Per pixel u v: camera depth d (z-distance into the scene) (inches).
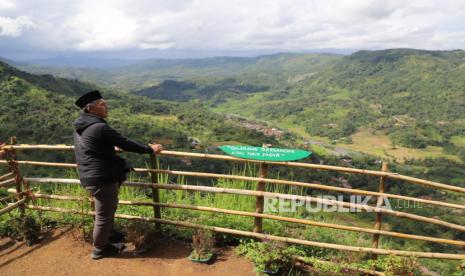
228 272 118.8
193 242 128.1
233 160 129.6
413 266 114.2
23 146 146.6
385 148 5044.3
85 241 139.3
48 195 152.7
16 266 121.9
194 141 2689.5
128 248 133.1
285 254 119.8
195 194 168.2
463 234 942.4
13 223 143.0
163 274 116.4
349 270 116.6
